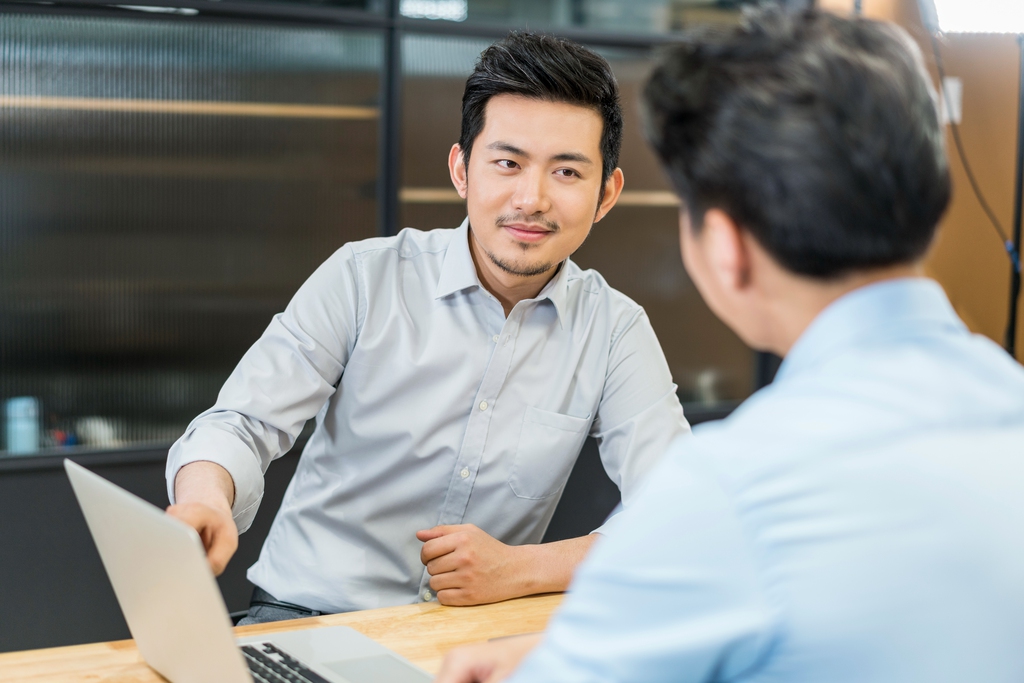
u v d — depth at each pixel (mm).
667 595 567
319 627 1253
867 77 596
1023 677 560
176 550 857
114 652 1168
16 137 2629
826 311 630
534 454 1593
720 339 3447
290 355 1510
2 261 2654
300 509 1602
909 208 600
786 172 599
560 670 589
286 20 2855
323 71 2922
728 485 568
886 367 600
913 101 602
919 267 643
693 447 600
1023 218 3406
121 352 2799
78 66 2664
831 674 548
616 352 1642
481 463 1574
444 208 3109
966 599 544
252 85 2850
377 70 2979
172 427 2875
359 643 1193
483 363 1565
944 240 3385
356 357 1562
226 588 2836
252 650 1152
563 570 1413
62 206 2695
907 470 558
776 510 557
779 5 678
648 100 680
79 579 2734
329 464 1605
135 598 1031
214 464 1337
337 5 2912
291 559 1587
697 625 559
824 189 593
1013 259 3396
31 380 2715
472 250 1556
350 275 1573
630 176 3293
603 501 3268
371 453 1579
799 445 571
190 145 2803
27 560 2682
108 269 2760
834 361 615
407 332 1565
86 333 2756
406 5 2994
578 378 1625
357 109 2971
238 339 2918
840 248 607
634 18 3252
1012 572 553
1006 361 642
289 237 2941
